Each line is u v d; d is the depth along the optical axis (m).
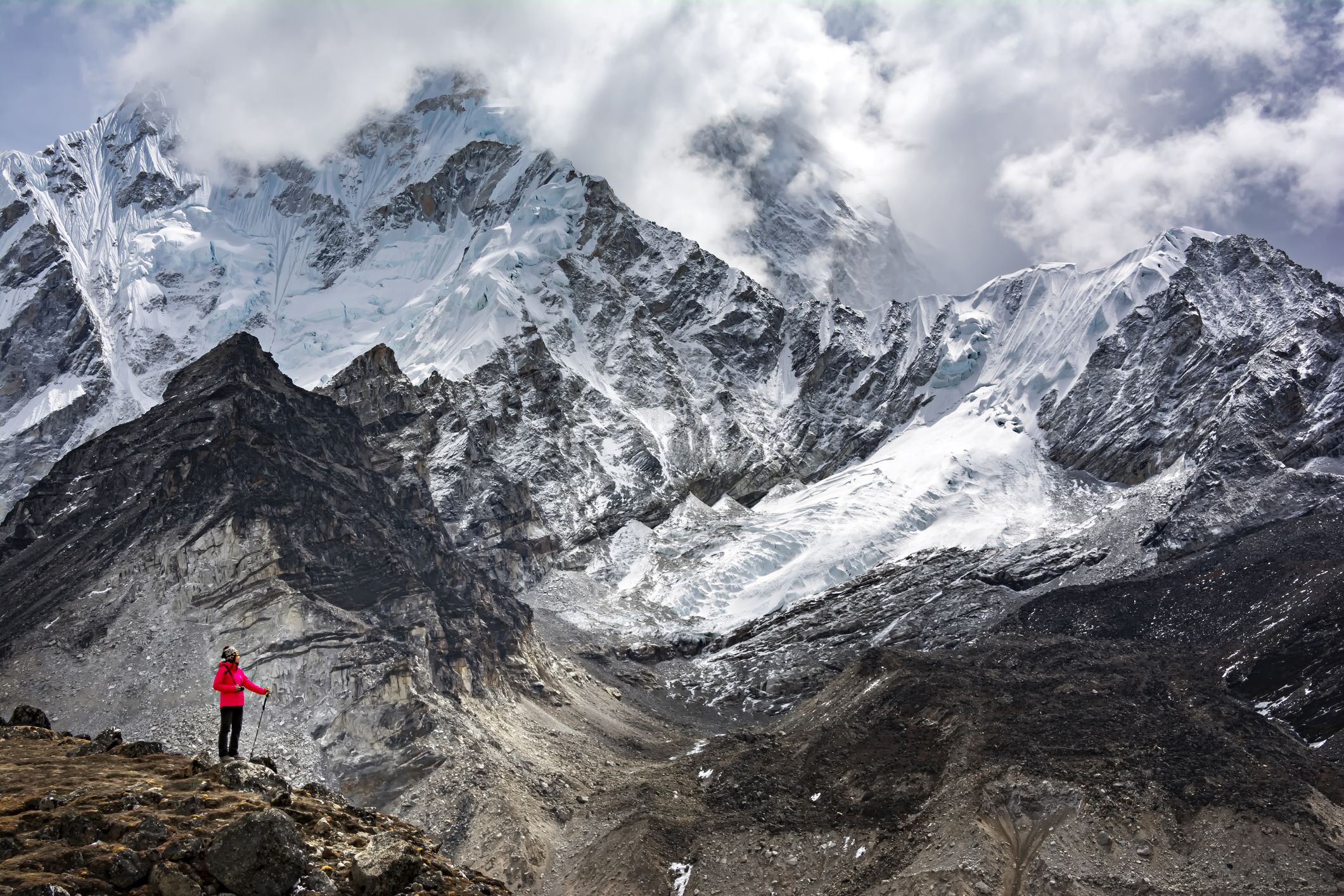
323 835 30.92
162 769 34.56
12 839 27.14
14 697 135.62
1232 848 107.81
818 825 120.31
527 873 121.75
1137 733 125.12
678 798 132.38
